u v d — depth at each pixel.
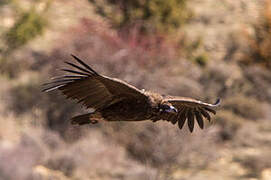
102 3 62.81
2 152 36.06
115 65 46.19
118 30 56.50
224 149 47.69
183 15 64.56
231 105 55.06
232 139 49.28
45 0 62.19
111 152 40.06
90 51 46.34
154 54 50.12
